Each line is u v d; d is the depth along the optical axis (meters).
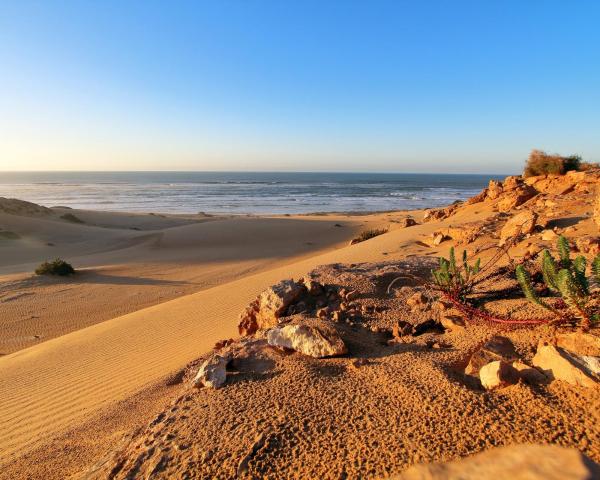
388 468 2.32
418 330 4.57
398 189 138.38
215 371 4.09
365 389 3.34
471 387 3.04
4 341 14.63
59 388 7.46
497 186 20.64
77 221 51.03
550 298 4.28
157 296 20.02
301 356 4.25
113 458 3.32
